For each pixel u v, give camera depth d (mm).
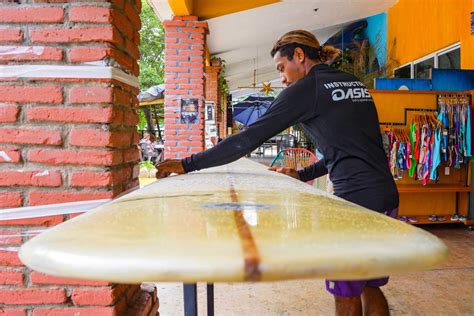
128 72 1963
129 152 1989
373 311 2070
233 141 1835
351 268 504
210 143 9102
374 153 1892
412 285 3346
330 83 1892
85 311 1676
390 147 5219
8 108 1692
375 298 2080
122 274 495
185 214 807
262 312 2826
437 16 7602
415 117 5316
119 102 1803
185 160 1872
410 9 8719
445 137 5121
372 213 845
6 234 1712
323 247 541
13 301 1687
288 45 2104
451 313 2816
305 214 809
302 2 6777
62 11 1696
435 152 5102
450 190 5168
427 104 5305
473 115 5223
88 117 1697
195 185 1454
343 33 11531
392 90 5285
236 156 1851
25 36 1702
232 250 518
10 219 1708
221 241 563
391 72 8961
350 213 839
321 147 1940
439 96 5293
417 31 8430
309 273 493
